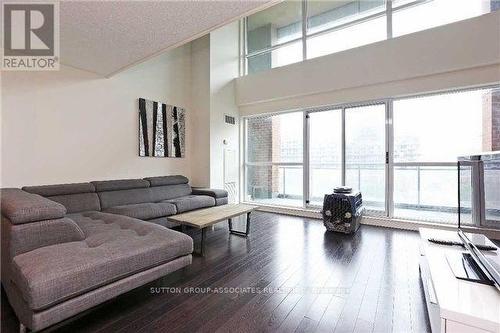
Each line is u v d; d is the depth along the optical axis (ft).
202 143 15.92
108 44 8.38
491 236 8.59
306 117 15.52
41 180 9.87
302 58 15.94
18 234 5.16
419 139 12.41
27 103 9.50
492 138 10.90
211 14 6.69
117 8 6.36
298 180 16.28
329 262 8.16
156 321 5.19
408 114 12.59
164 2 6.12
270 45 17.35
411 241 10.21
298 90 14.96
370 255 8.73
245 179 18.34
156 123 14.19
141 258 5.56
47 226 5.54
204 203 13.03
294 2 16.40
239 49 17.99
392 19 13.05
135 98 13.24
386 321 5.20
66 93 10.53
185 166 16.01
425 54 11.24
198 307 5.69
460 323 3.32
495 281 3.98
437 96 11.95
